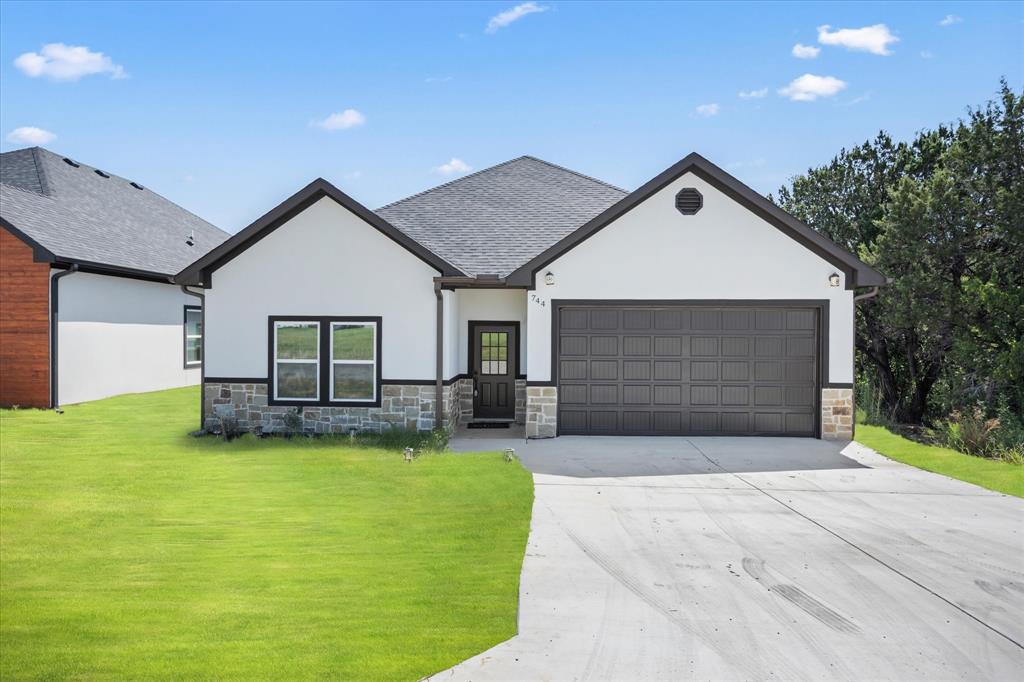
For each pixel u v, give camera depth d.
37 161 23.50
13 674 4.89
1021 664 5.34
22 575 6.86
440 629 5.76
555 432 14.56
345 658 5.21
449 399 15.14
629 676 5.09
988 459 12.91
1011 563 7.43
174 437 14.50
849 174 23.50
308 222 14.63
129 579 6.76
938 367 18.52
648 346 14.66
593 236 14.48
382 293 14.55
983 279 17.11
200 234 29.19
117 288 20.80
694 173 14.37
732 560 7.47
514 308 16.52
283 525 8.61
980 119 17.28
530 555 7.57
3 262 18.06
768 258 14.37
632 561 7.42
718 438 14.48
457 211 18.81
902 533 8.43
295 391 14.76
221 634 5.56
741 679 5.07
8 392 18.20
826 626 5.94
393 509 9.34
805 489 10.54
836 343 14.32
